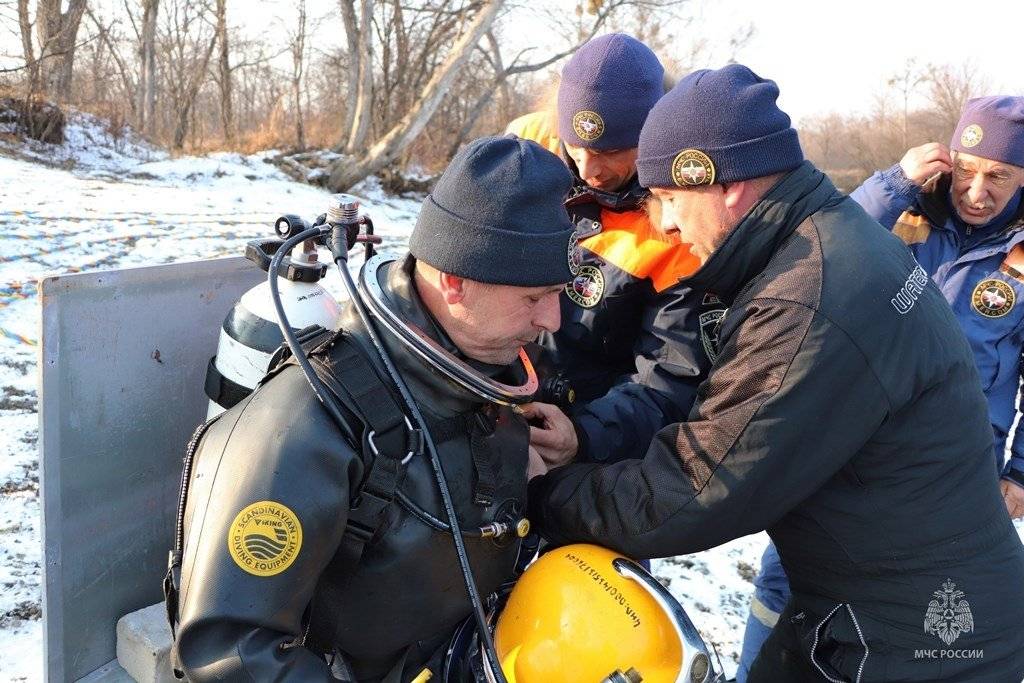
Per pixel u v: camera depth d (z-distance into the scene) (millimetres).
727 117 1467
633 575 1438
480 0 17344
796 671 1793
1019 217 2561
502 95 22781
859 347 1383
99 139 15977
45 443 1580
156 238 7988
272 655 1164
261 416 1238
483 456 1389
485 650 1325
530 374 1484
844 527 1560
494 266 1243
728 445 1419
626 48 1935
